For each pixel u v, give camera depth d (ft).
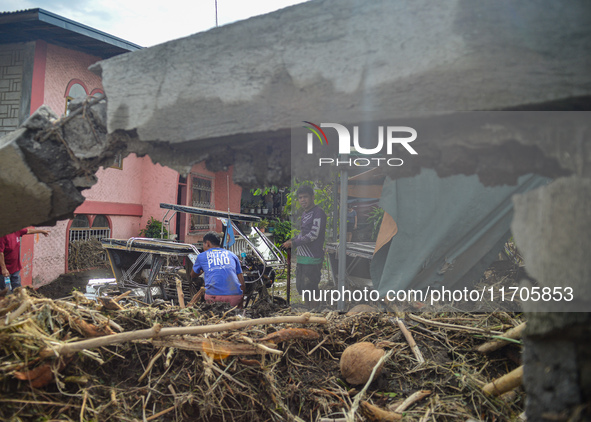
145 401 8.38
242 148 7.76
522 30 5.42
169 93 7.49
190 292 17.30
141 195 35.04
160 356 9.41
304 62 6.57
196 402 8.71
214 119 7.16
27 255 24.08
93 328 9.04
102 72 8.04
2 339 7.57
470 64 5.60
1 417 6.98
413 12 5.94
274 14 6.81
